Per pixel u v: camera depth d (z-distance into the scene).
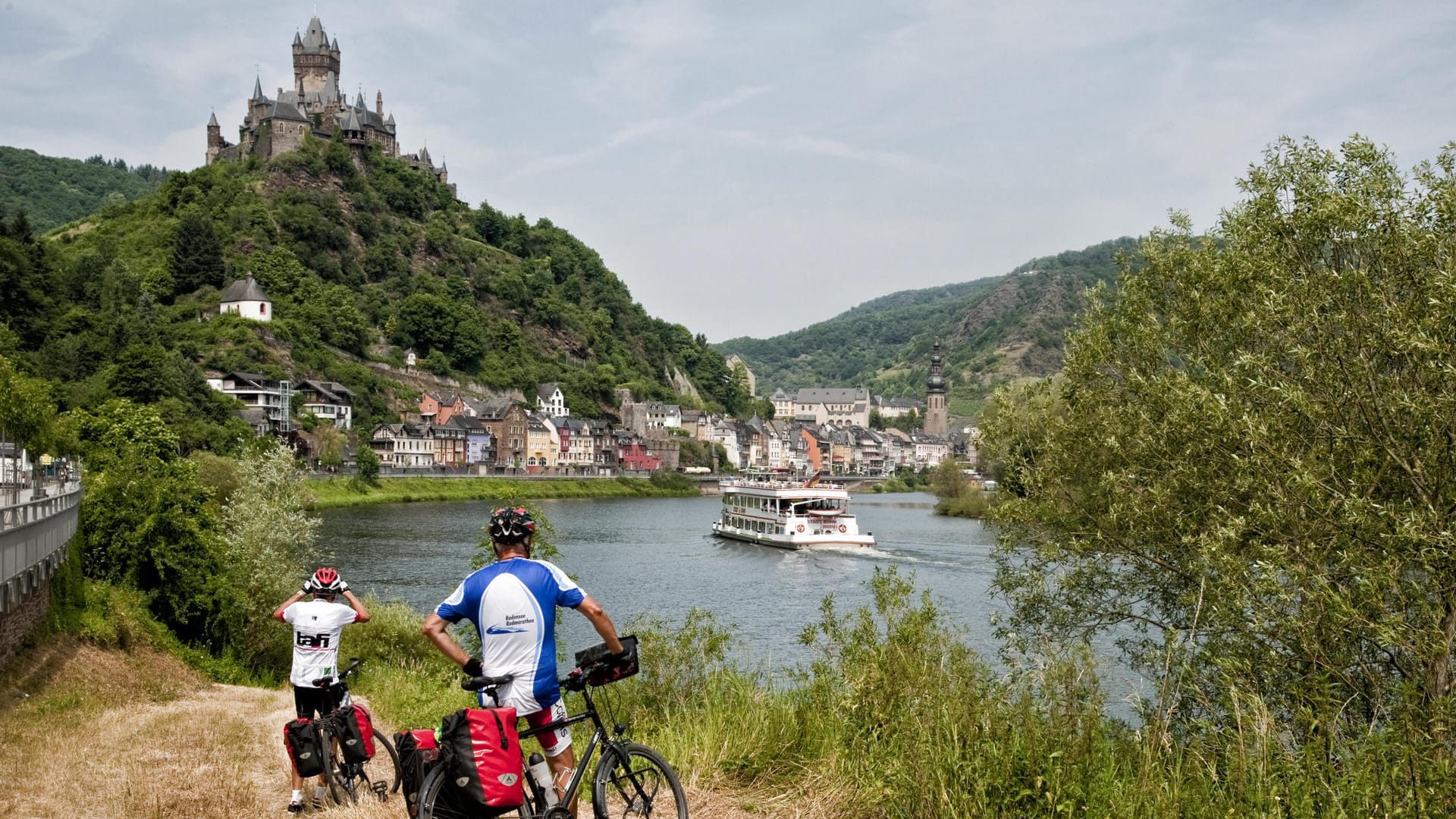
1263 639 15.04
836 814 9.62
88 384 110.25
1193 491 18.20
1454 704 10.59
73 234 199.75
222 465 70.94
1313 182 16.86
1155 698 16.66
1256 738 9.78
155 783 12.12
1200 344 18.95
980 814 9.03
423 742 7.06
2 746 14.74
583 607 7.15
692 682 15.22
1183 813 8.92
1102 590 20.81
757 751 10.89
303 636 10.91
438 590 54.34
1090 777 9.42
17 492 24.67
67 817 10.60
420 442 164.50
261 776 12.72
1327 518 14.35
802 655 34.72
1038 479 20.70
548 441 193.62
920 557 71.62
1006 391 22.28
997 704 10.85
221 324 161.75
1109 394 20.75
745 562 69.25
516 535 7.18
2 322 118.19
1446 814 8.62
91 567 32.06
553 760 7.27
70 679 22.25
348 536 82.19
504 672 6.95
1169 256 19.94
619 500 161.25
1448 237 15.45
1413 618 13.98
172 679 26.22
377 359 189.00
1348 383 15.36
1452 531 13.59
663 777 8.38
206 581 33.16
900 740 10.40
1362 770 9.25
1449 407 13.96
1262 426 15.05
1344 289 15.71
